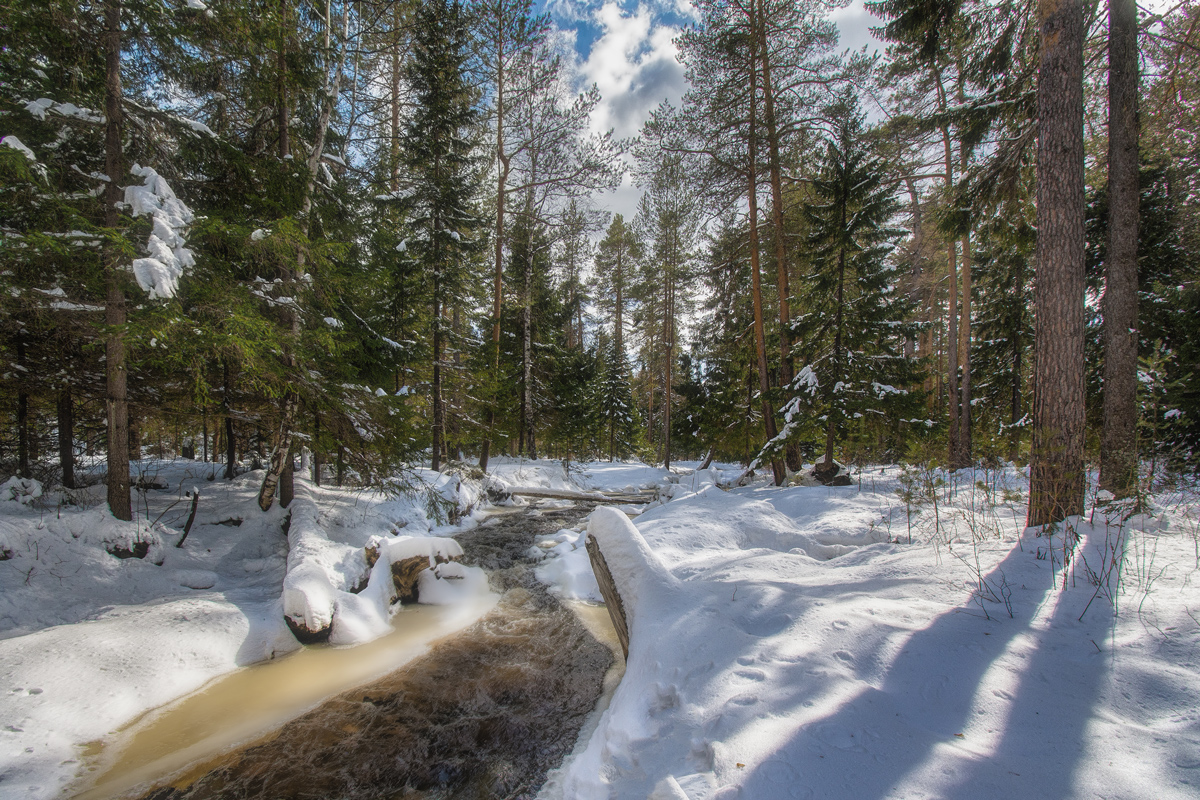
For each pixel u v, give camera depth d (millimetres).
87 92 6453
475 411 16828
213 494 8812
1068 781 1897
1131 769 1923
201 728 4020
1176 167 9539
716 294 17312
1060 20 5012
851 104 11391
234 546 7320
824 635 3344
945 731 2316
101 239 5539
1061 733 2209
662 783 2248
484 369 15797
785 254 14133
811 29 11359
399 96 14102
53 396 7926
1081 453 4910
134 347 5676
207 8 6230
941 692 2611
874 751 2178
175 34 6293
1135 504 4789
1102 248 10516
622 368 29578
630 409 29391
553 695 4457
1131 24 5977
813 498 8812
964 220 8680
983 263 15500
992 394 15766
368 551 7113
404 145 12898
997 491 7387
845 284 11578
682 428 21281
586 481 19719
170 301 5336
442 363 13852
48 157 5902
